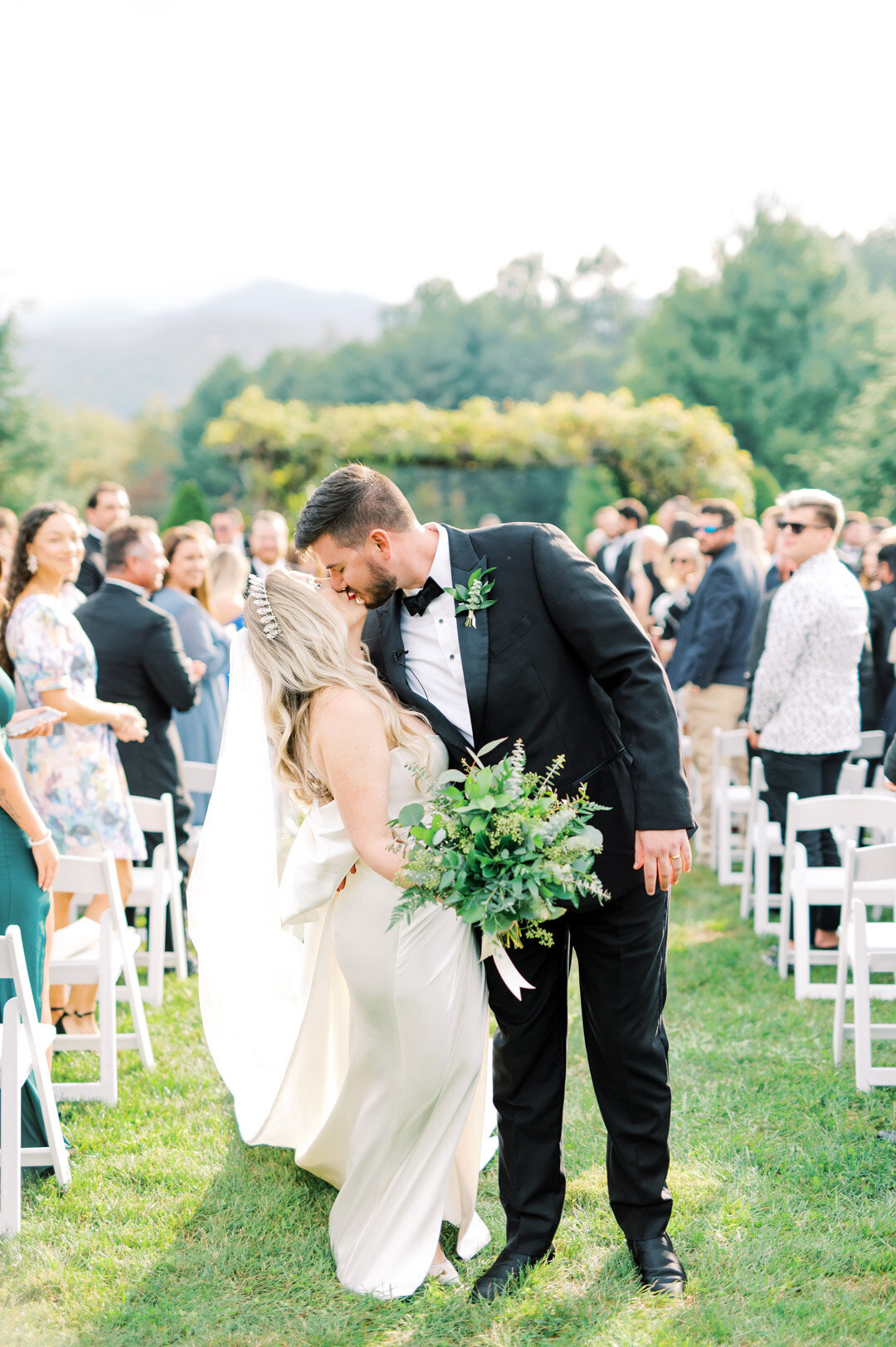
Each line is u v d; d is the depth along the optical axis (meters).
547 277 74.69
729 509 6.34
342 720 2.38
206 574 6.33
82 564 6.91
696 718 6.55
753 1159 3.04
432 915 2.49
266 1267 2.63
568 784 2.40
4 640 4.01
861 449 19.09
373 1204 2.64
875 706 6.58
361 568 2.35
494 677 2.37
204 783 5.27
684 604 7.62
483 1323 2.38
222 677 6.00
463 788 2.43
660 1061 2.49
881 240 46.78
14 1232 2.77
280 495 16.25
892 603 6.55
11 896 3.03
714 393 38.34
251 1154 3.14
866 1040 3.41
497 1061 2.56
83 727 4.12
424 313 64.12
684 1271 2.52
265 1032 3.19
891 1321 2.33
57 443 38.31
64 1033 4.05
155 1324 2.42
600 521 11.43
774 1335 2.29
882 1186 2.87
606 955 2.45
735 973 4.65
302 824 2.63
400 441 15.73
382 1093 2.59
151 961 4.41
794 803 4.31
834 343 37.28
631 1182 2.53
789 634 4.59
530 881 2.13
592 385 64.62
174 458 64.19
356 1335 2.36
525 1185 2.55
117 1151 3.20
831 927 4.78
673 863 2.29
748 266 39.16
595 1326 2.34
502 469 16.41
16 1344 2.36
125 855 4.21
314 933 2.89
